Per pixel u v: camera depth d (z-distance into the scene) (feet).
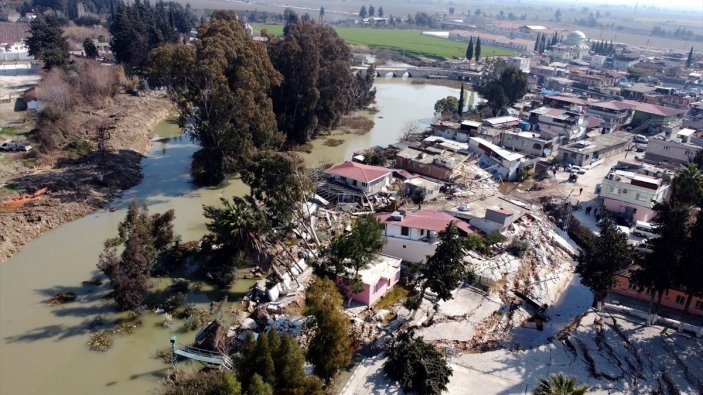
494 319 170.40
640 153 352.08
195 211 242.37
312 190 197.98
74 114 332.19
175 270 189.98
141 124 352.28
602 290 166.50
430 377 129.90
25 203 224.94
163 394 125.49
